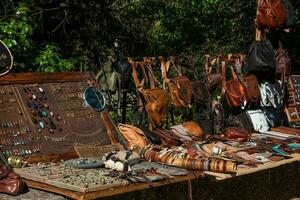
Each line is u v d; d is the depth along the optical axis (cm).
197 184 557
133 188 456
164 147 576
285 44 1023
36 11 926
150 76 654
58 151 539
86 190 430
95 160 515
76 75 602
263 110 753
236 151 608
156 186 475
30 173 470
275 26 754
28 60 813
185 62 700
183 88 659
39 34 947
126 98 707
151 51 1120
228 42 1113
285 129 738
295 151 638
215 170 514
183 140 629
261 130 729
